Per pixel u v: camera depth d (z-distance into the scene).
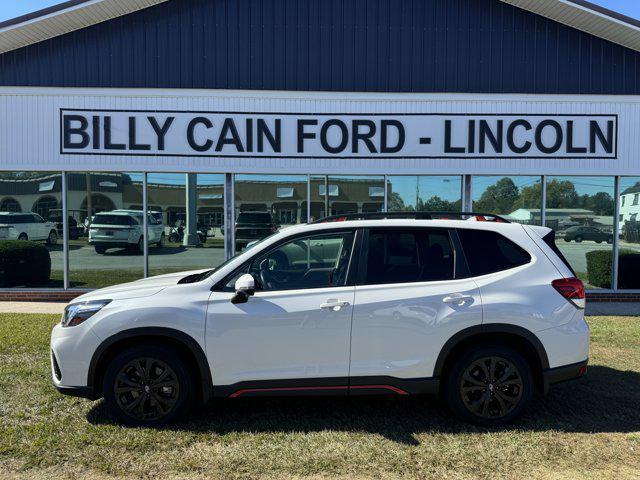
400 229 4.23
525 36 10.62
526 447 3.66
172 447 3.61
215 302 3.95
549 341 4.00
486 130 10.48
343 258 4.17
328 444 3.68
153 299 3.97
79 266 10.56
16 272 10.57
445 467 3.36
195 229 10.55
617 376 5.34
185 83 10.46
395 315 3.95
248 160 10.43
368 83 10.56
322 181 10.52
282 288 4.06
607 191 10.64
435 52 10.61
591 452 3.60
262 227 10.54
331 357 3.94
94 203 10.54
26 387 4.82
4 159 10.31
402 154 10.48
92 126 10.34
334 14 10.55
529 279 4.10
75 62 10.36
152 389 3.93
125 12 10.33
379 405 4.49
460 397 4.01
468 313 3.96
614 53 10.60
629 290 10.66
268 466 3.36
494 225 4.30
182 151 10.41
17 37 9.98
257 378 3.92
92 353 3.89
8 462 3.38
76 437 3.74
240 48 10.50
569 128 10.51
